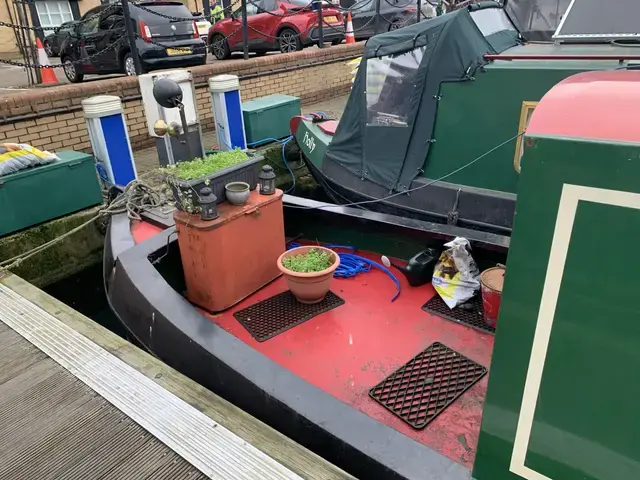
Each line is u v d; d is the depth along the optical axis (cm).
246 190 267
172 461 182
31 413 210
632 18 367
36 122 561
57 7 1580
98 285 481
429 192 404
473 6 400
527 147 103
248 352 212
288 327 262
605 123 97
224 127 620
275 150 675
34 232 432
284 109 698
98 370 232
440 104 388
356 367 233
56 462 186
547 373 118
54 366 238
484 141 376
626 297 102
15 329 271
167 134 408
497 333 122
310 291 270
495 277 253
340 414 180
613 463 118
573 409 118
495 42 408
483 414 132
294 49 1024
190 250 264
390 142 423
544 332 115
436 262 296
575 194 100
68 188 450
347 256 330
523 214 108
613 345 107
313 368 233
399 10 1120
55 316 280
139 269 270
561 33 390
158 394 212
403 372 228
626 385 109
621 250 99
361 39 1199
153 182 497
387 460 161
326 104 938
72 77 937
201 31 1279
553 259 108
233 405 202
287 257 283
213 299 270
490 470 138
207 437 188
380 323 264
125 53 823
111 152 510
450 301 272
